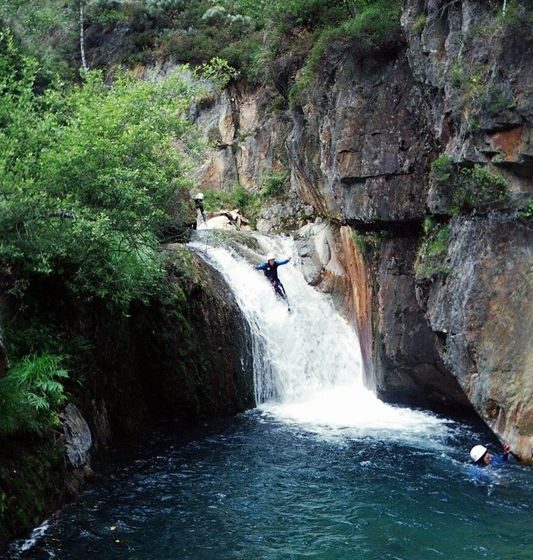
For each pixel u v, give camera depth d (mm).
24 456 7719
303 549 7105
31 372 8023
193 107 25828
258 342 14344
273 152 23641
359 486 8852
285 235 18531
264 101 24312
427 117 11305
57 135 9492
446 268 10219
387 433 11391
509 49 9031
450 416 12586
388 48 11938
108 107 9719
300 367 14820
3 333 8562
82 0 29266
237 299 14484
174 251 14094
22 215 8438
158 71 25906
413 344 12258
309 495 8602
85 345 10258
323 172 14414
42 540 7188
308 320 15359
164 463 10023
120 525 7699
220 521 7840
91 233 8820
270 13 16797
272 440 11172
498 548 7004
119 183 9180
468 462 9688
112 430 11289
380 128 12008
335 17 14242
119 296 10297
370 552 7004
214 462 10039
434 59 10500
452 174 10102
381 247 12891
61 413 8977
